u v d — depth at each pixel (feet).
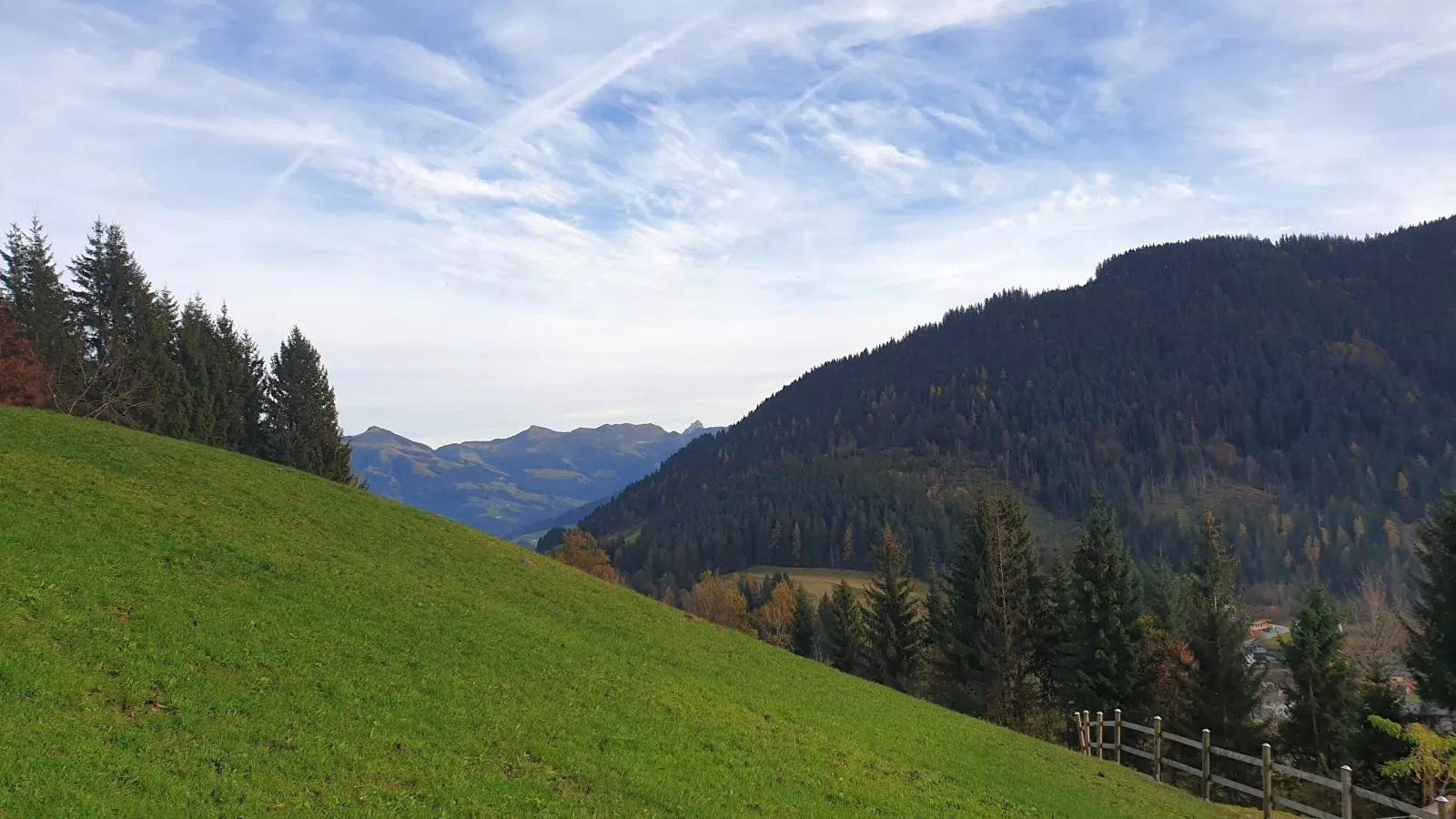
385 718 49.70
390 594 75.31
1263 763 75.66
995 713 177.27
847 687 102.37
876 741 76.43
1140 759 142.20
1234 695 137.69
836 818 52.85
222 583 63.36
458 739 49.83
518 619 82.33
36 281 228.84
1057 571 193.67
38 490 70.44
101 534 64.90
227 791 36.22
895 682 224.53
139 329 250.98
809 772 60.80
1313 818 81.30
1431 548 118.73
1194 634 144.25
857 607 245.86
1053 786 75.46
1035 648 190.08
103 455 88.58
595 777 49.70
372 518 104.12
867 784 61.46
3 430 86.99
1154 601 210.38
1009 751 87.81
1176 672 158.40
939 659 208.54
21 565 53.42
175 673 46.29
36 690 39.17
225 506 86.12
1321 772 125.18
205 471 96.32
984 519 193.47
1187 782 126.82
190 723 41.45
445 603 78.64
